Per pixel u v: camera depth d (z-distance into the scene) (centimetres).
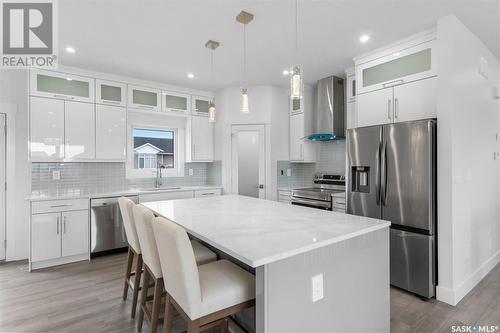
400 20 242
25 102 348
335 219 184
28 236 348
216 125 476
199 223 174
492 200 313
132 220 213
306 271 130
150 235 168
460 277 241
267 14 234
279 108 455
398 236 256
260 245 129
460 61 242
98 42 285
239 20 240
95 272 302
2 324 204
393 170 260
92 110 365
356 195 293
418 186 242
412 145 246
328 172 442
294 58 331
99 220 349
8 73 338
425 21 244
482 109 287
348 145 302
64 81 346
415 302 235
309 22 246
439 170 237
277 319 120
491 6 219
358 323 156
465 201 252
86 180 386
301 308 129
